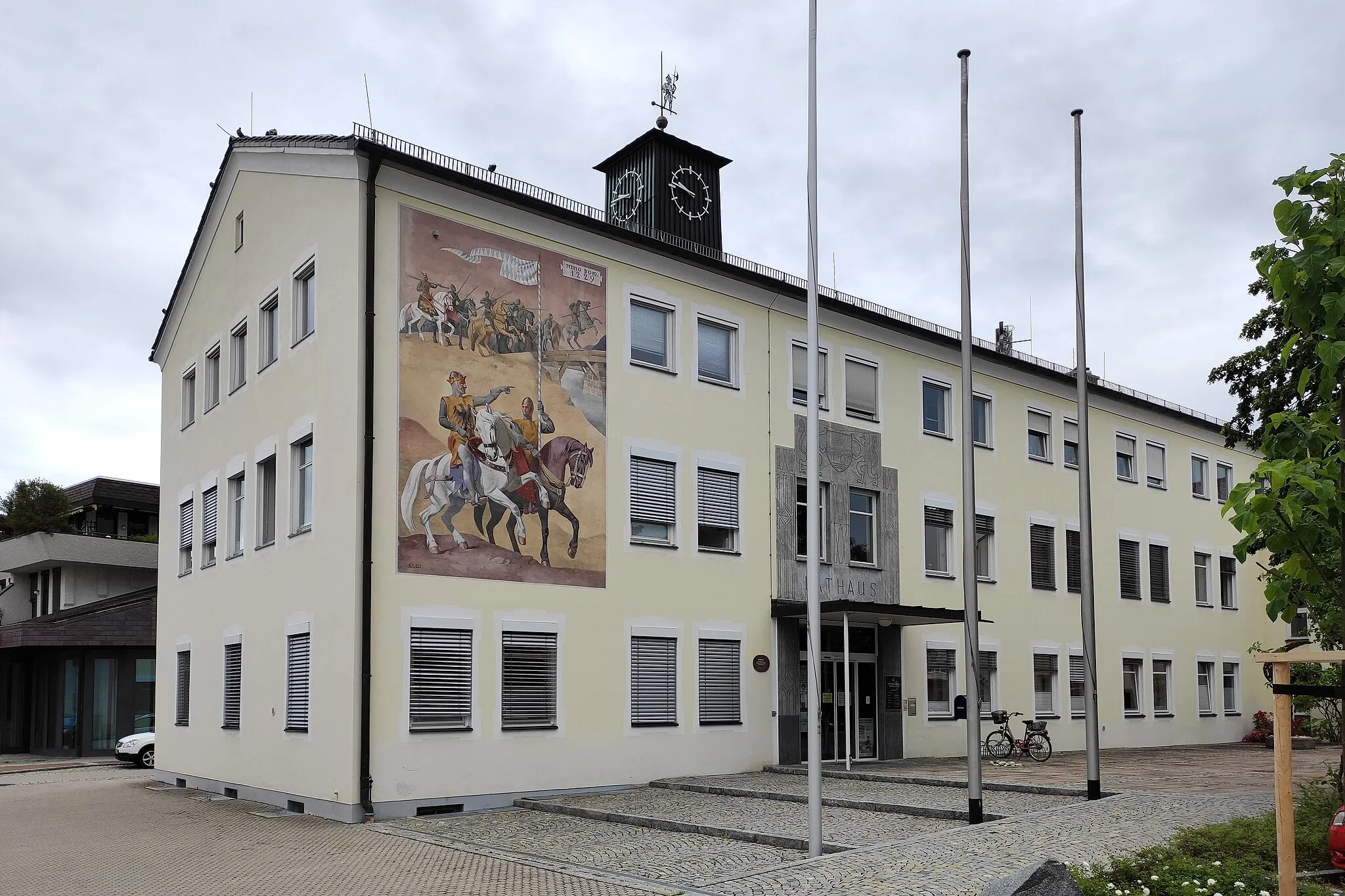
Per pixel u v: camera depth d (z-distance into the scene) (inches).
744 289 1003.9
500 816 717.3
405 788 720.3
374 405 745.6
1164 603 1482.5
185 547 1051.3
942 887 434.0
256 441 890.1
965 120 671.1
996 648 1209.4
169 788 984.3
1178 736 1470.2
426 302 781.3
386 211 773.3
